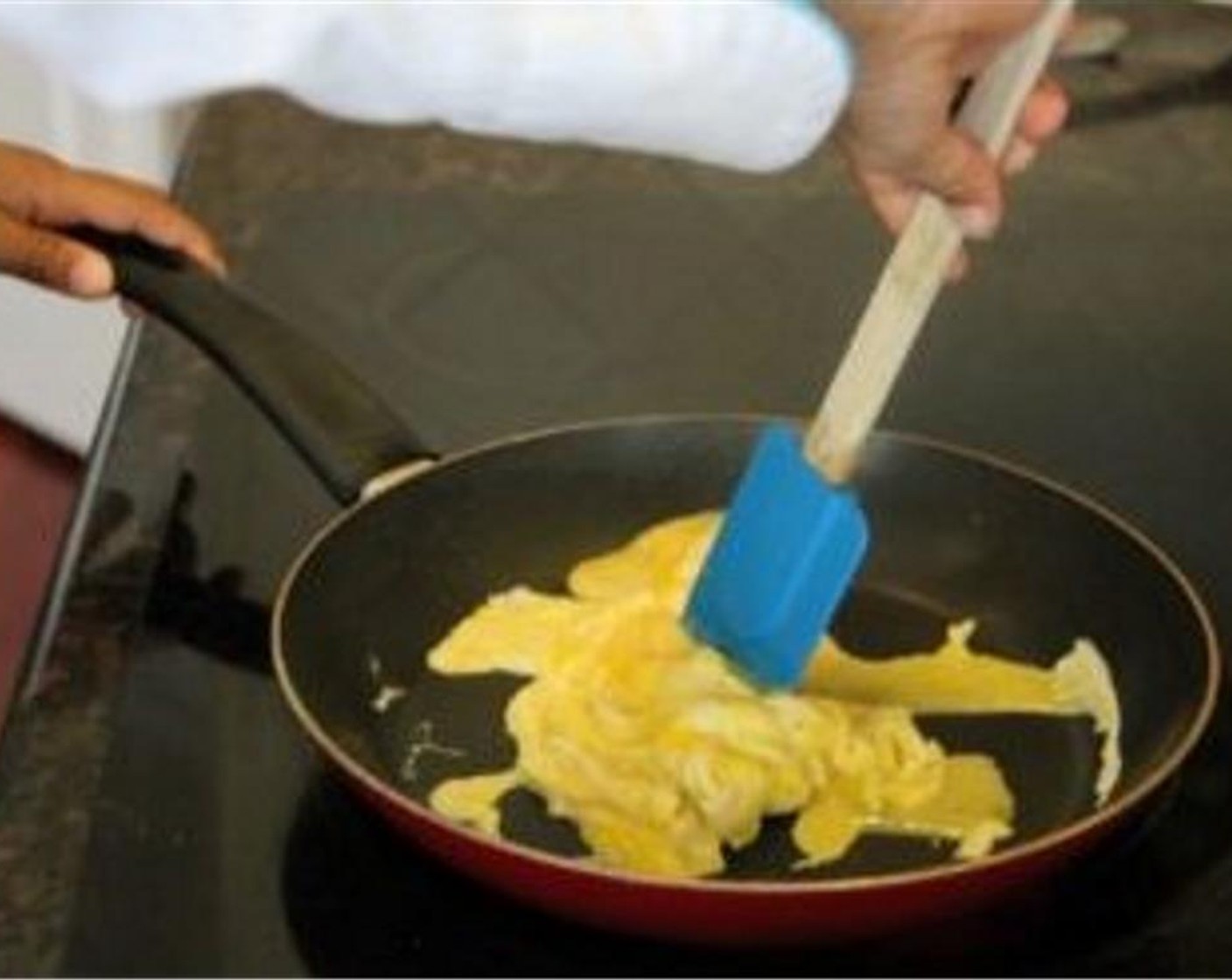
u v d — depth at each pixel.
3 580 1.95
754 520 0.89
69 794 0.82
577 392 1.14
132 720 0.86
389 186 1.37
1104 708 0.89
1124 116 1.46
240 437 1.07
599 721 0.88
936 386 1.15
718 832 0.81
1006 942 0.75
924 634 0.97
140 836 0.79
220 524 1.00
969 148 0.83
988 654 0.96
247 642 0.91
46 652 0.90
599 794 0.83
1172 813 0.82
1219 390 1.15
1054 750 0.88
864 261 1.29
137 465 1.05
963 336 1.20
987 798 0.85
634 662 0.92
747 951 0.74
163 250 1.06
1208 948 0.75
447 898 0.77
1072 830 0.72
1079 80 1.50
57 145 1.71
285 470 1.05
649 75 0.77
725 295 1.25
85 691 0.88
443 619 0.96
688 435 1.03
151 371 1.12
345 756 0.78
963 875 0.70
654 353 1.18
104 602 0.94
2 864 0.78
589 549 1.01
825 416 0.88
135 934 0.75
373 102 0.78
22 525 2.02
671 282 1.26
